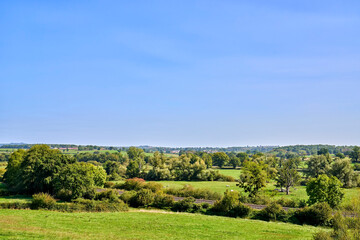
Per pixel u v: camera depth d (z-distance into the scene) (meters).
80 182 58.97
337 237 26.34
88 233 30.77
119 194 64.06
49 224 33.88
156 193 62.62
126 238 29.28
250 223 40.53
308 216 42.81
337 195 52.44
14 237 25.16
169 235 32.31
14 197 62.22
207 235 33.03
